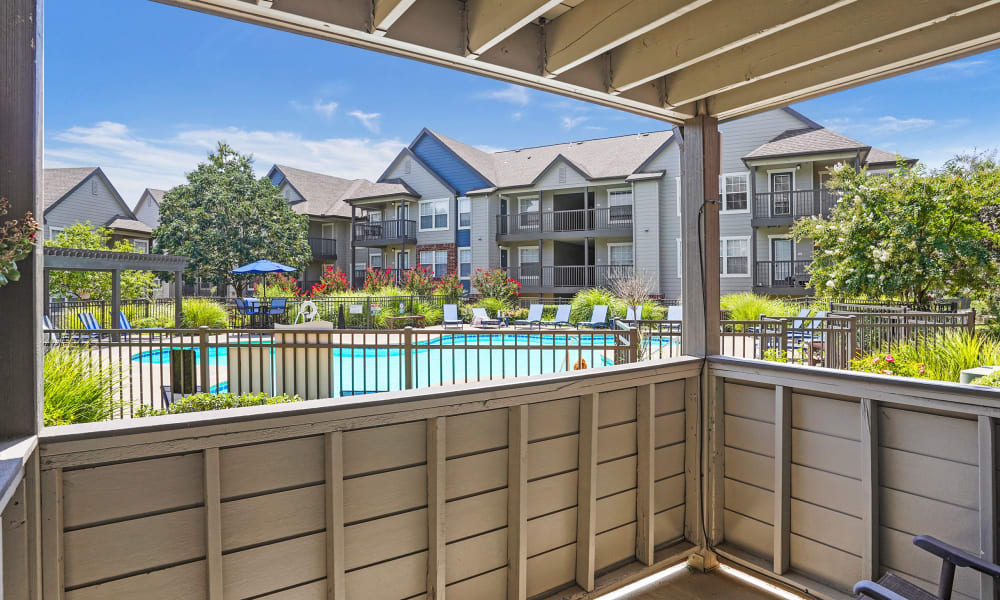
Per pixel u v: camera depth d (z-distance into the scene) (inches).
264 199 837.2
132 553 59.8
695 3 69.9
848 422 90.4
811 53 86.5
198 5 69.1
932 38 85.0
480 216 832.9
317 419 68.7
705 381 111.1
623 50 100.0
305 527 70.4
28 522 52.3
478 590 85.2
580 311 557.3
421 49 82.6
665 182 723.4
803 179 658.8
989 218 388.5
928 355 185.2
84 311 493.7
